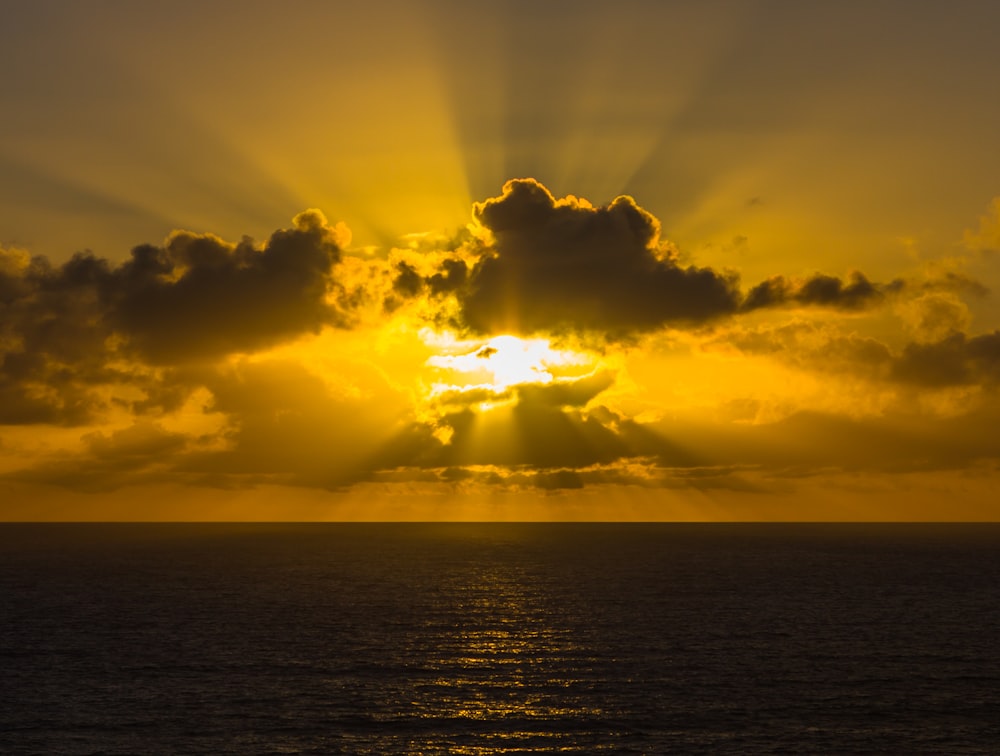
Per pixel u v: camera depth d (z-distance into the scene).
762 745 62.59
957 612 123.69
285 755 60.25
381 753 60.56
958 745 62.72
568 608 125.94
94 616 117.19
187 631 105.19
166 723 66.81
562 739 63.69
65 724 66.56
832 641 100.19
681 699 73.88
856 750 61.53
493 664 86.62
